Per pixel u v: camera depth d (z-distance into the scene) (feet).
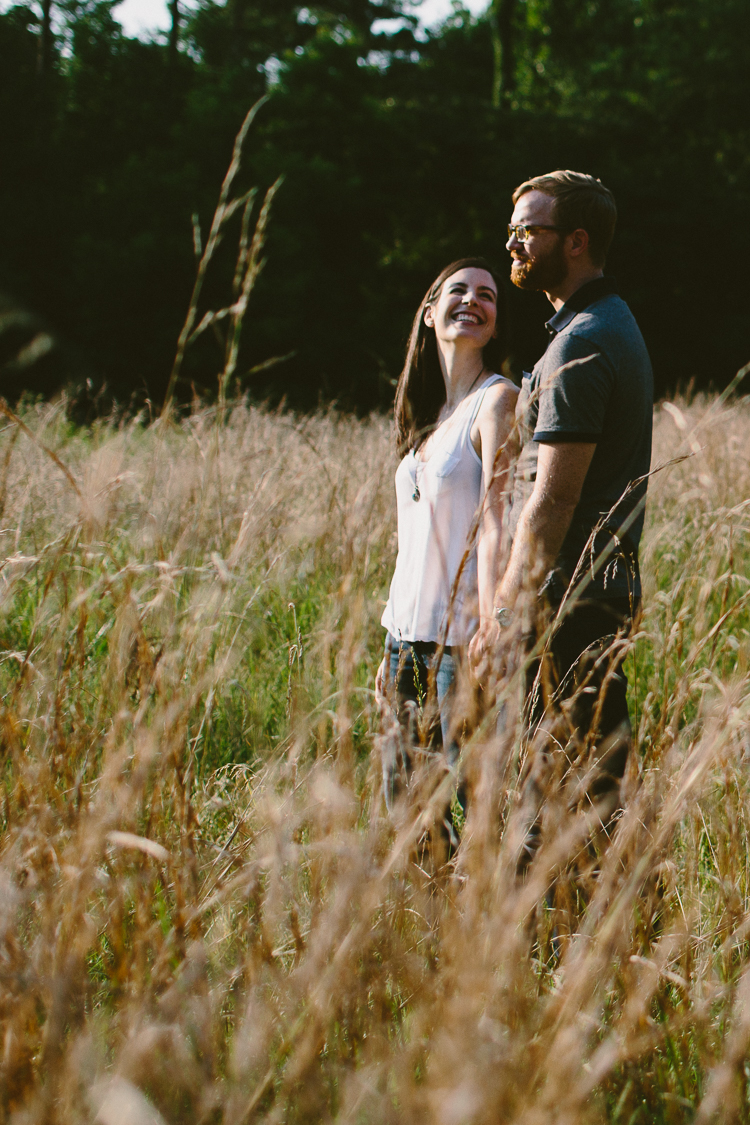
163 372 69.10
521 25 125.90
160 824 4.68
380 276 84.48
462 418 7.45
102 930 4.58
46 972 3.74
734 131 100.42
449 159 91.15
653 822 4.76
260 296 70.23
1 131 81.35
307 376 73.97
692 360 91.09
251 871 3.97
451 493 7.33
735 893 5.03
